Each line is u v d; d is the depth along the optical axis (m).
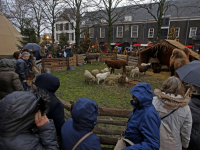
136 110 1.75
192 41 26.42
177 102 1.74
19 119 1.10
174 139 1.79
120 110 2.76
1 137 1.11
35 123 1.25
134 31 31.00
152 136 1.49
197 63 3.05
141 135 1.64
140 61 12.63
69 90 7.09
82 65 14.39
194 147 1.99
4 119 1.08
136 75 10.50
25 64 4.61
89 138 1.44
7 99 1.14
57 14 22.14
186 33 26.66
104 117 4.59
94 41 35.09
